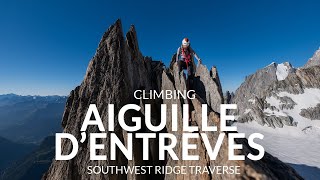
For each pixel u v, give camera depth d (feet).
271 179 37.40
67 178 61.67
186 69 63.36
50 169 70.44
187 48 63.21
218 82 62.69
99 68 70.79
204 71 62.80
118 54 70.79
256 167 38.93
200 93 62.59
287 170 41.93
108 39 72.90
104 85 68.39
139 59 78.95
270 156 45.50
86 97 68.85
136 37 79.41
